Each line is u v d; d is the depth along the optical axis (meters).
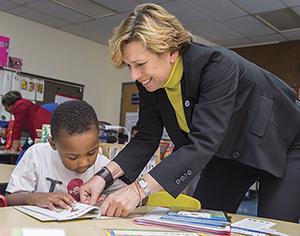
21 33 5.16
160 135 1.23
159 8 0.99
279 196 1.17
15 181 1.18
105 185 1.08
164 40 0.94
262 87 1.17
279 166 1.17
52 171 1.21
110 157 1.89
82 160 1.07
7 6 4.79
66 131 1.02
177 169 0.92
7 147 3.45
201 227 0.82
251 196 4.39
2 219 0.79
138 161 1.15
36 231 0.71
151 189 0.92
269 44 5.54
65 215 0.84
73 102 1.10
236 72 1.01
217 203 1.33
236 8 4.29
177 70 1.03
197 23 4.88
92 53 6.18
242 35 5.28
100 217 0.88
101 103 6.35
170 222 0.85
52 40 5.56
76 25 5.43
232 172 1.30
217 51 1.02
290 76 5.31
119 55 0.97
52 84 5.57
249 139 1.15
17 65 5.10
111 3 4.48
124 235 0.73
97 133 1.08
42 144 1.30
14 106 3.45
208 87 0.98
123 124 6.22
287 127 1.20
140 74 0.98
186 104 1.08
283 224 0.93
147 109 1.21
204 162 0.93
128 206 0.89
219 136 0.94
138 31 0.92
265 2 4.07
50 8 4.79
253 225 0.89
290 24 4.71
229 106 0.97
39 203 0.94
